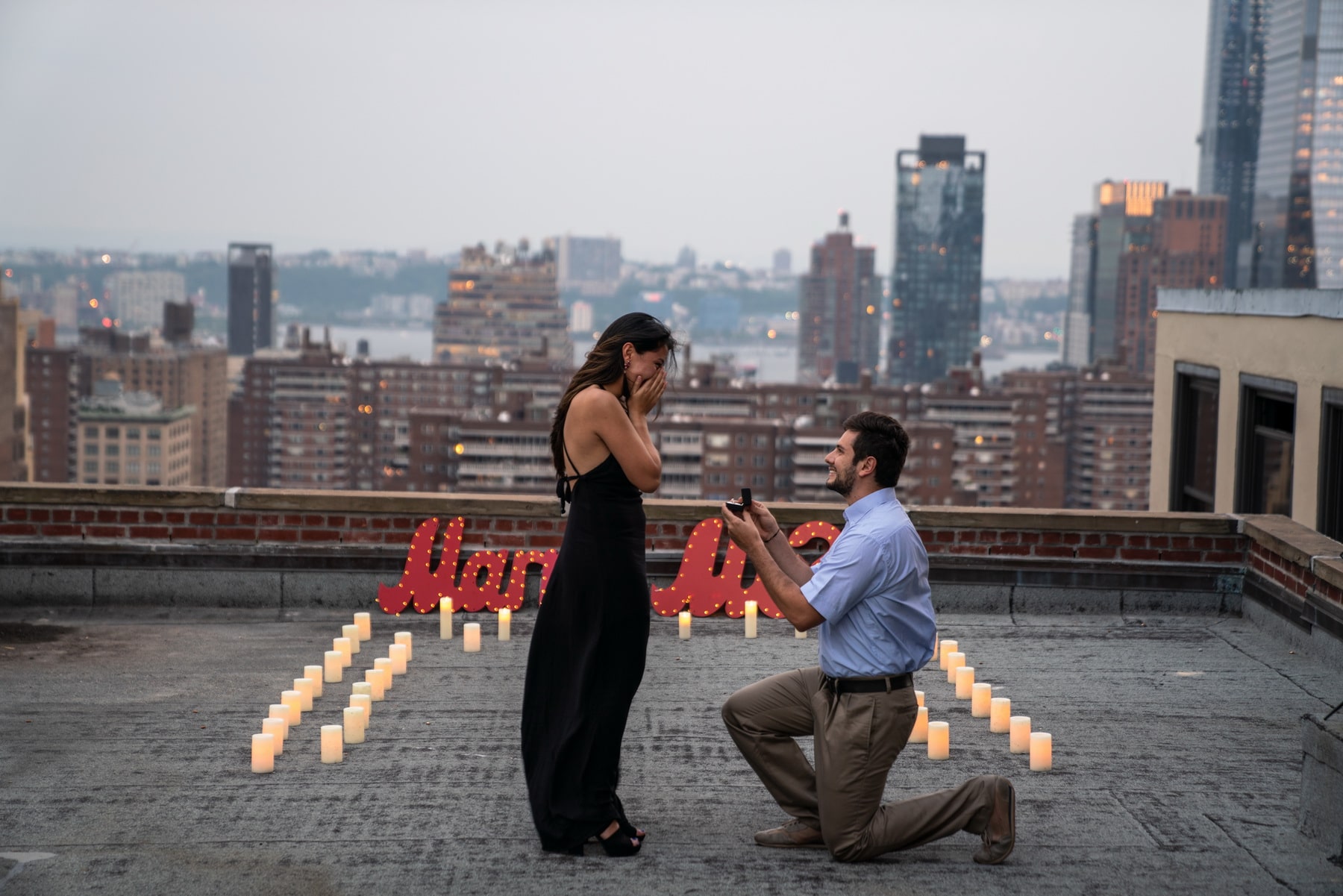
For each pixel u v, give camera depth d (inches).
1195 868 180.7
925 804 180.1
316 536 335.9
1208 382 498.6
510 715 250.8
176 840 187.8
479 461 5369.1
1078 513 333.7
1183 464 526.3
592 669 182.4
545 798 183.6
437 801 204.8
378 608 337.1
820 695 179.2
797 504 336.5
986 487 6422.2
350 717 232.8
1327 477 398.3
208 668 281.7
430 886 172.4
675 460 5113.2
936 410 6259.8
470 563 332.2
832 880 175.3
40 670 278.7
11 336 6097.4
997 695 268.4
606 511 182.2
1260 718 253.0
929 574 336.5
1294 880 176.6
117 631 312.0
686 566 331.0
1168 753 231.8
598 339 184.9
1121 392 7534.5
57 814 197.5
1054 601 336.5
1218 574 334.3
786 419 5251.0
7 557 330.0
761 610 331.9
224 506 334.3
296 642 304.5
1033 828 195.3
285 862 180.2
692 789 212.1
